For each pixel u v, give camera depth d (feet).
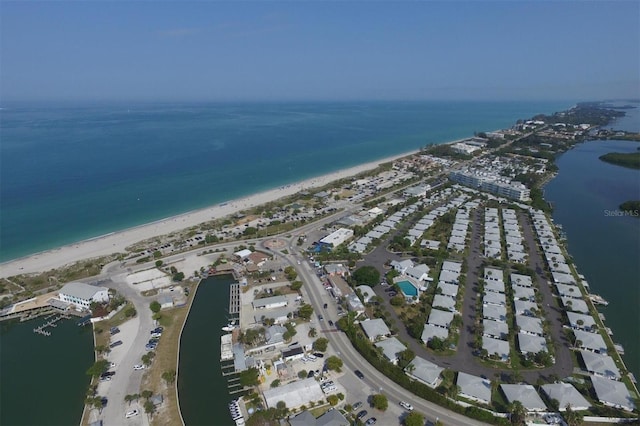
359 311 422.00
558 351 362.33
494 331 382.01
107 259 565.94
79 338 395.96
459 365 344.49
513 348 365.61
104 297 454.40
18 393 324.80
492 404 299.38
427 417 290.15
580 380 326.03
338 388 319.06
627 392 306.96
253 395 311.27
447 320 401.49
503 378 329.11
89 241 636.89
